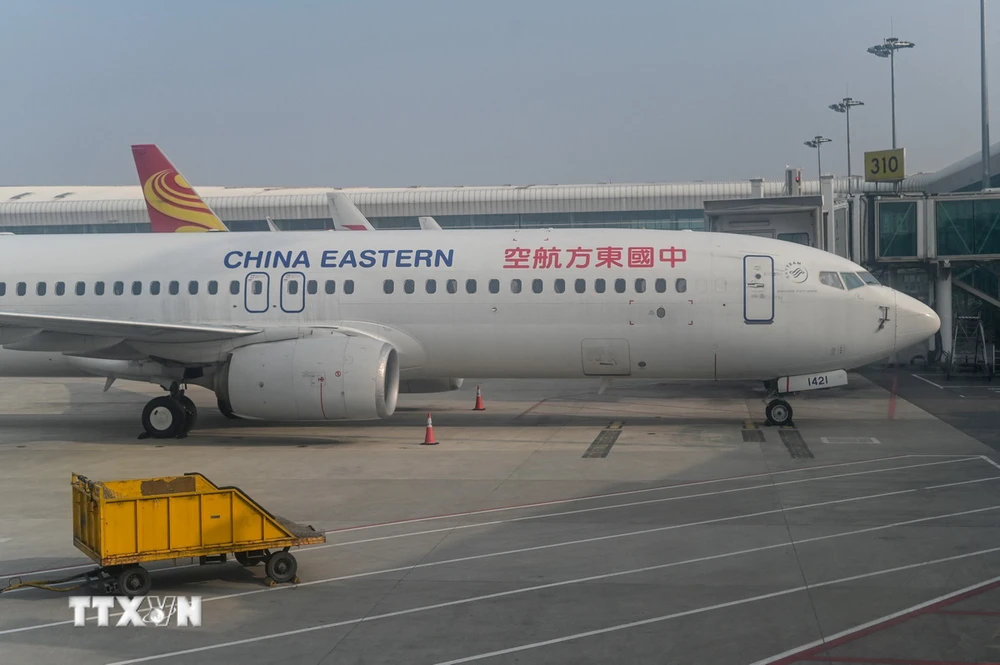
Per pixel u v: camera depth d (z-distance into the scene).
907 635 9.59
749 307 22.34
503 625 10.04
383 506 15.70
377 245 23.94
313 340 21.78
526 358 23.30
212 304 23.77
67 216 76.75
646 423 24.73
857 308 22.30
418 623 10.14
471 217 76.88
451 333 23.17
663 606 10.55
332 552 12.95
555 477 17.86
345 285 23.44
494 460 19.78
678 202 72.94
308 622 10.23
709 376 23.41
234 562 12.57
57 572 12.30
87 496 11.47
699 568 11.93
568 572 11.85
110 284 24.30
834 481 17.02
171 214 44.03
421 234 24.28
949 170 59.69
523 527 14.14
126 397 32.91
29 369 24.77
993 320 38.81
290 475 18.50
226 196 76.44
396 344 23.36
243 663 9.15
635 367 23.12
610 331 22.73
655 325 22.58
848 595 10.81
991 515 14.40
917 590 10.95
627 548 12.90
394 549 13.05
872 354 22.62
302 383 21.44
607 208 74.19
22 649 9.59
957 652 9.14
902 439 21.41
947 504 15.13
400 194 76.06
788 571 11.75
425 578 11.71
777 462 18.92
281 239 24.45
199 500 11.29
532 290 22.88
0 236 26.19
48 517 15.34
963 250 35.00
